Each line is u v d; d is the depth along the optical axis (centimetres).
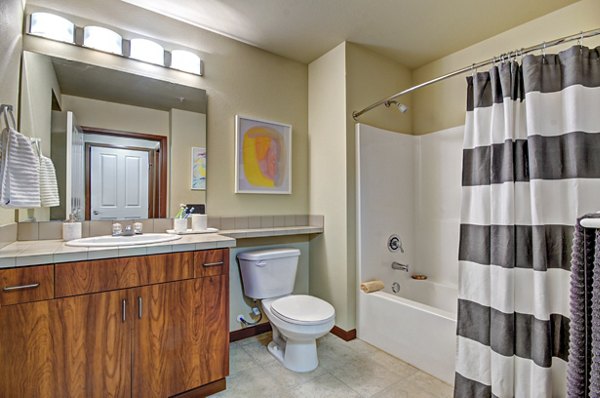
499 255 161
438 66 285
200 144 231
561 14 211
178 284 162
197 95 231
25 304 127
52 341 131
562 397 146
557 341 148
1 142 130
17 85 164
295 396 174
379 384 185
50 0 181
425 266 288
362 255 250
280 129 272
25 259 126
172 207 219
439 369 190
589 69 149
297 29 237
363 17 222
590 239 79
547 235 152
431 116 290
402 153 287
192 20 225
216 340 174
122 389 146
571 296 82
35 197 142
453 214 268
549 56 157
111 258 145
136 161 207
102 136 196
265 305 222
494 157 167
